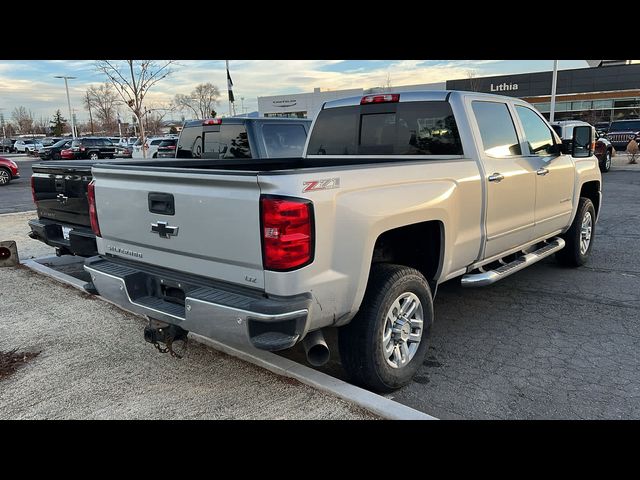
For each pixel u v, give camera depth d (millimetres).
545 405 3490
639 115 44469
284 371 3852
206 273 3336
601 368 4016
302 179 2959
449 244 4082
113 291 3793
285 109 56719
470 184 4250
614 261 7055
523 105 5355
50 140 58469
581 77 46094
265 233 2930
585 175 6371
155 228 3559
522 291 5906
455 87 51812
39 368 4109
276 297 2988
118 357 4270
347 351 3547
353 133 5270
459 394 3662
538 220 5438
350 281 3246
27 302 5707
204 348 4379
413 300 3799
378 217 3350
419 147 4801
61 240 6184
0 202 15492
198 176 3180
